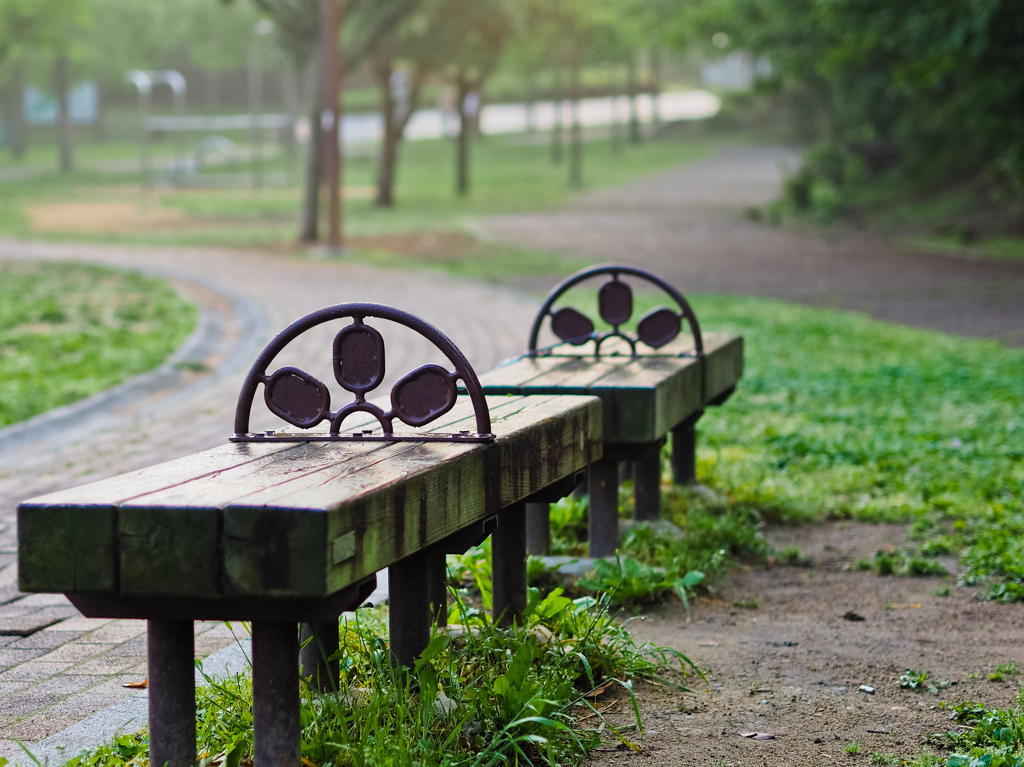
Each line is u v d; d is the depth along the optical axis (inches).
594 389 181.0
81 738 127.2
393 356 428.5
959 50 796.6
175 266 777.6
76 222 1189.7
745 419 336.2
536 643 145.5
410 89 1414.9
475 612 157.5
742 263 840.3
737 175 1929.1
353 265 800.9
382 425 129.1
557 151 2226.9
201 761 113.1
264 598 101.4
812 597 194.4
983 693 149.5
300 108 3021.7
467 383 127.9
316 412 129.1
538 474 142.1
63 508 99.3
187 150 2618.1
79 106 2837.1
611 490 193.8
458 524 121.9
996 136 905.5
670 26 1362.0
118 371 402.6
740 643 169.6
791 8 1160.2
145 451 289.0
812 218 1174.3
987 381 398.0
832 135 1421.0
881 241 997.2
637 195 1569.9
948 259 863.1
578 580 183.2
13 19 1785.2
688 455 248.1
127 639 166.2
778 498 248.7
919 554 218.5
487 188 1736.0
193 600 102.7
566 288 218.7
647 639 170.2
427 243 970.1
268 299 604.1
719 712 142.3
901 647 168.4
